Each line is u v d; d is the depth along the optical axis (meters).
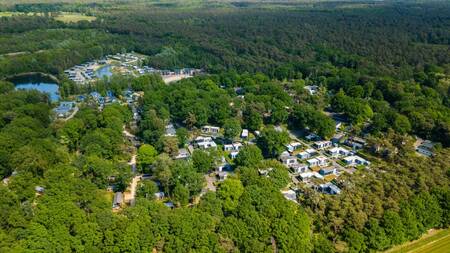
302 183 177.62
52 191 141.00
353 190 157.62
